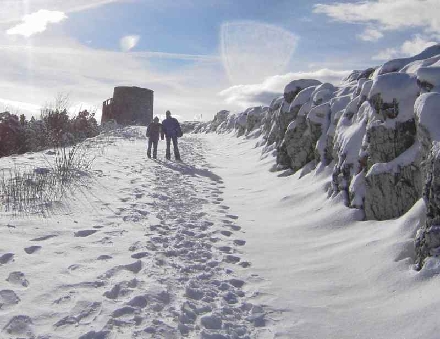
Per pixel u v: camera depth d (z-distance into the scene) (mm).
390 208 6230
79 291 4250
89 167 11312
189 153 18047
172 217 7402
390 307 4176
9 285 4250
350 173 7324
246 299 4527
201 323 3924
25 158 12273
